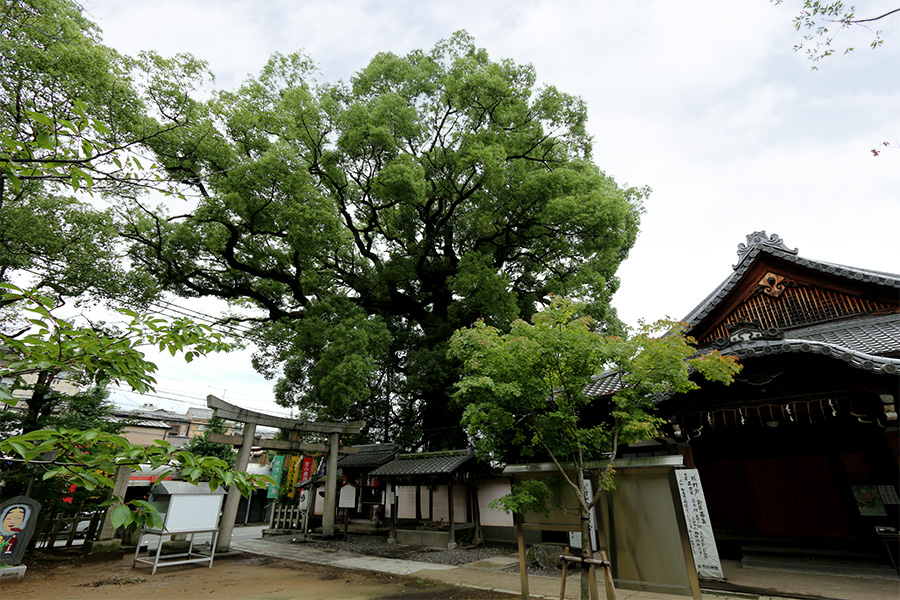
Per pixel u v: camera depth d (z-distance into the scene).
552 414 6.97
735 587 8.00
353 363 15.43
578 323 6.69
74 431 1.83
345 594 8.54
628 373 7.11
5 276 11.84
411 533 14.74
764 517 10.67
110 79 10.51
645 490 6.77
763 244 12.38
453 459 14.70
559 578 9.69
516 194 19.55
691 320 12.80
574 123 21.73
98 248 13.52
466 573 10.47
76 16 9.91
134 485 19.69
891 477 9.57
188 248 17.59
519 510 7.26
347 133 18.80
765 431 11.15
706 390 8.95
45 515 12.78
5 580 9.12
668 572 6.23
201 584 9.35
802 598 7.37
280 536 18.12
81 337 2.32
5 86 3.99
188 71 13.73
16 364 2.15
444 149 21.34
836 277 11.38
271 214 16.89
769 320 12.22
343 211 21.22
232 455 25.98
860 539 9.56
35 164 2.49
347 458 19.66
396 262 20.62
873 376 7.36
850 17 4.22
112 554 12.04
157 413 40.09
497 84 19.38
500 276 19.12
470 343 7.34
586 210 17.72
